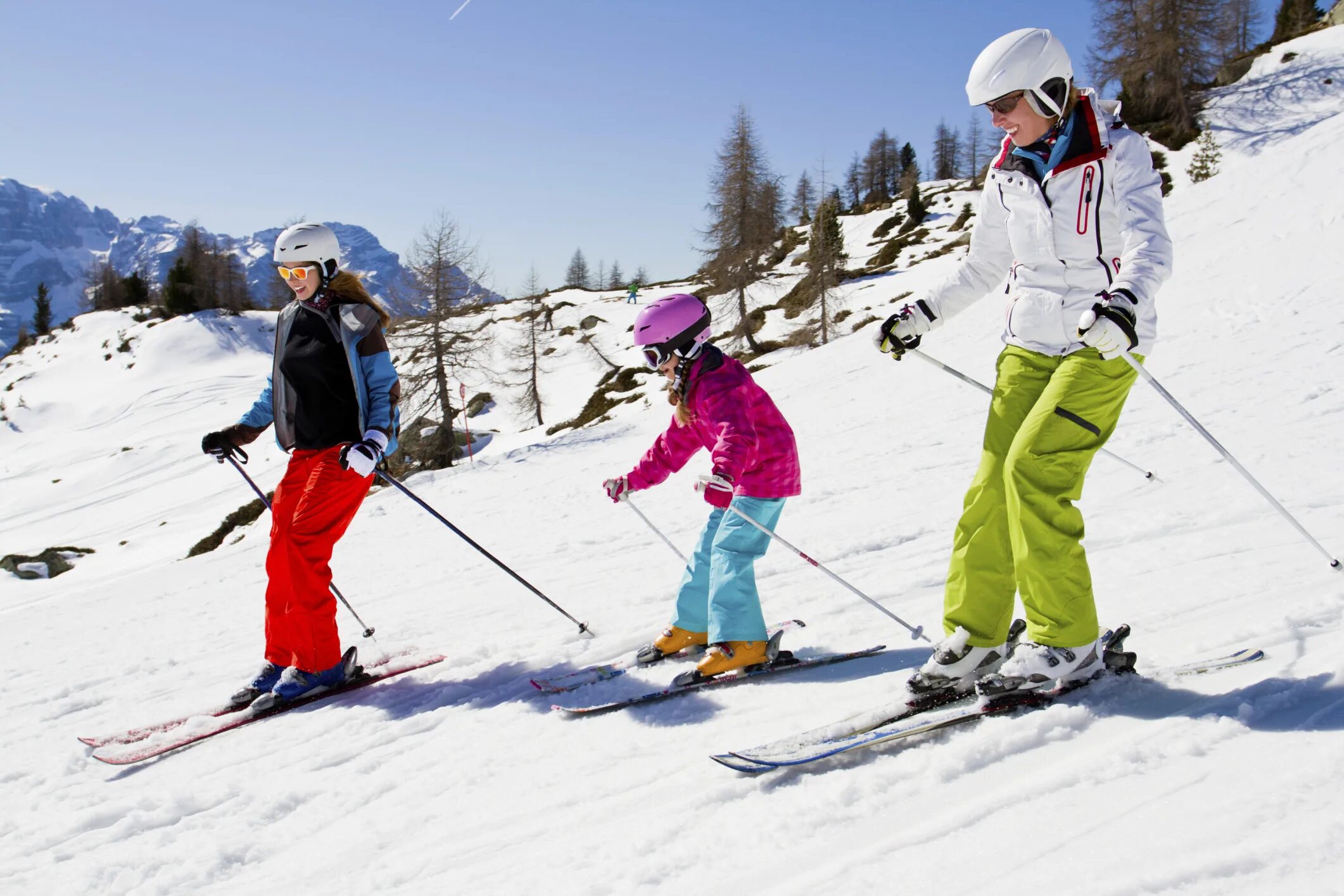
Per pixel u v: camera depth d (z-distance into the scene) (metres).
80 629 6.39
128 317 63.53
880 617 3.63
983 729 2.24
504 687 3.46
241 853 2.37
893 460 7.75
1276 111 31.88
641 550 6.04
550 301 50.03
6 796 3.00
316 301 3.56
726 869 1.86
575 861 2.02
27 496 32.78
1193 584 3.28
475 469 13.73
